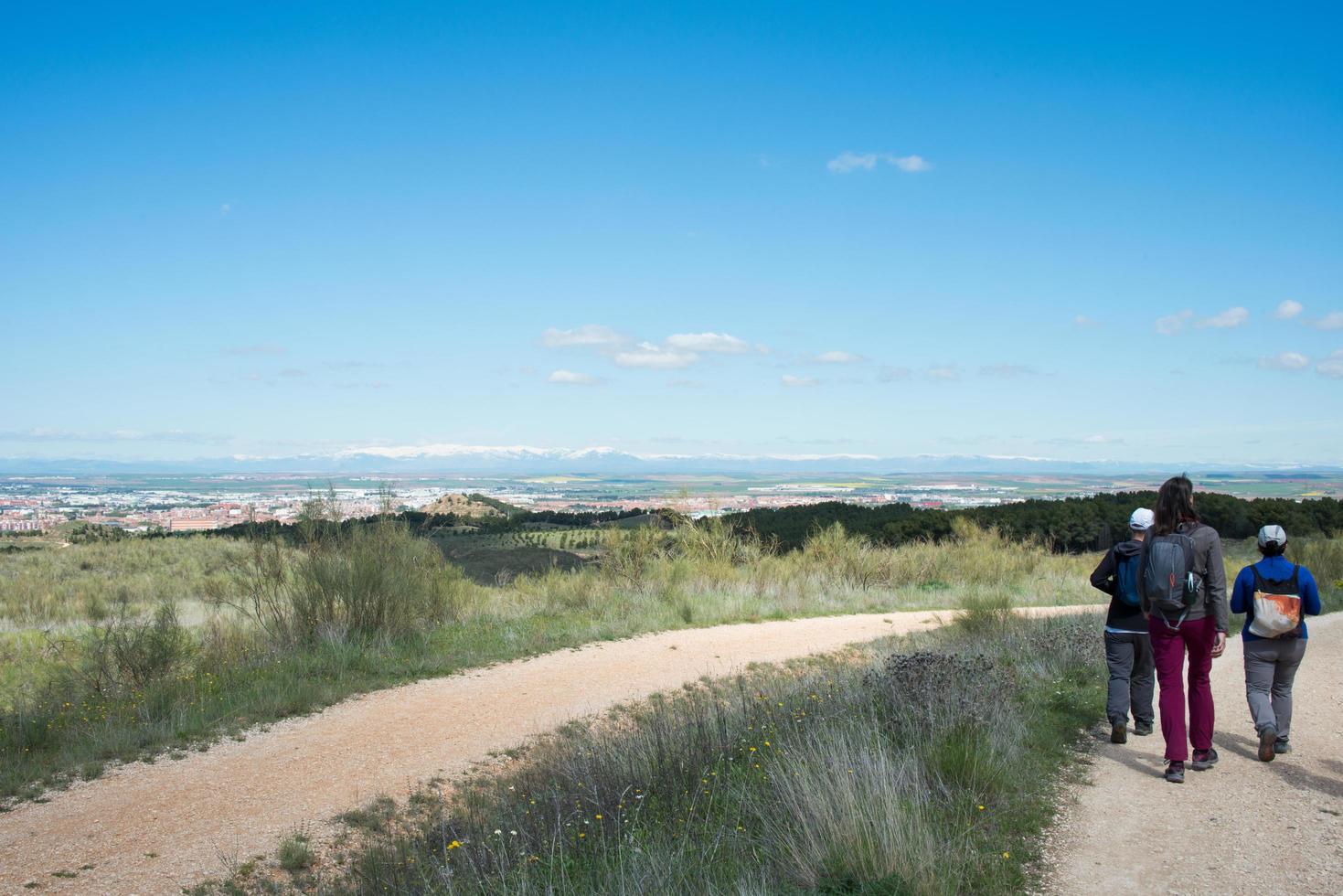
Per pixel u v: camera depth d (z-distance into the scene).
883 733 7.01
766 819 5.56
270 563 14.16
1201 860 4.80
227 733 9.03
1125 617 7.21
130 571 28.48
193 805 7.08
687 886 4.75
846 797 5.27
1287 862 4.73
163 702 9.98
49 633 15.92
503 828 6.03
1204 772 6.33
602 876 5.07
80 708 9.87
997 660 10.29
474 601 16.91
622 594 18.83
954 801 5.78
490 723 9.43
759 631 15.40
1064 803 5.80
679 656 13.03
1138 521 7.16
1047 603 20.72
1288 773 6.26
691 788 6.59
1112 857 4.90
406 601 13.91
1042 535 34.91
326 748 8.59
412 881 5.42
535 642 13.85
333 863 6.06
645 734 7.78
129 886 5.64
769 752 7.02
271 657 12.26
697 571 21.28
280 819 6.80
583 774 6.97
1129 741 7.23
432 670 11.84
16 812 6.93
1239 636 13.01
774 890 4.63
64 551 32.56
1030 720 7.70
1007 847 5.06
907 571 23.81
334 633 13.01
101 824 6.68
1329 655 11.05
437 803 7.15
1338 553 21.27
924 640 13.36
